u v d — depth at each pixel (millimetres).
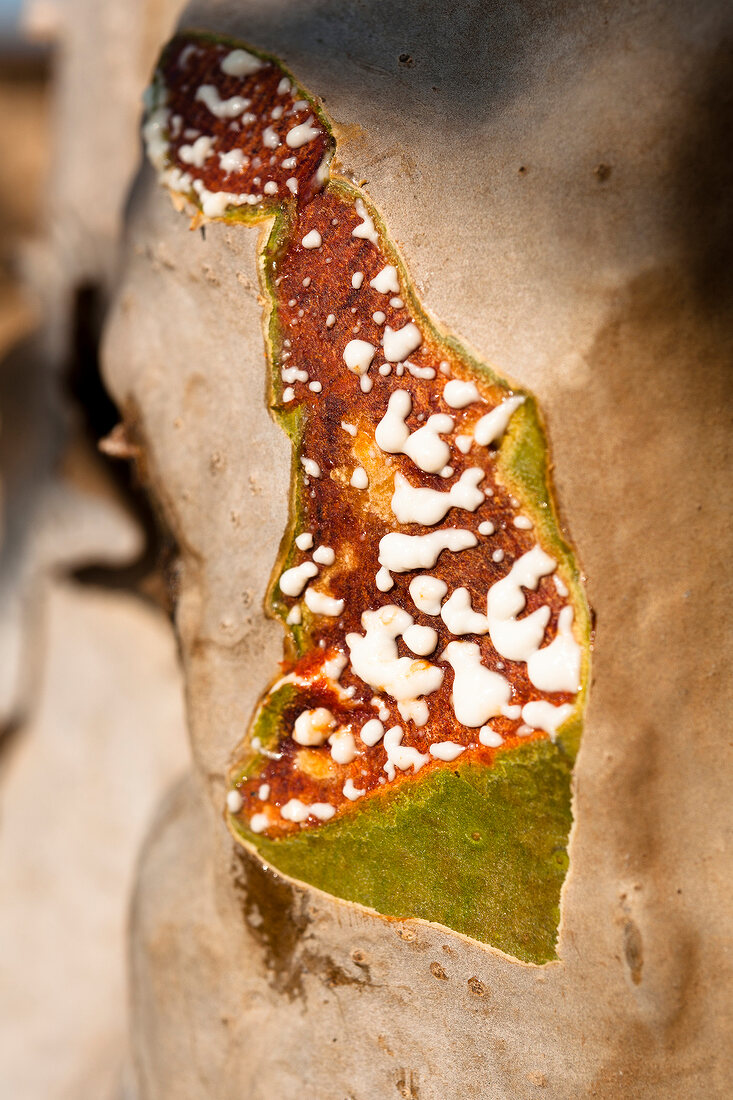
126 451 226
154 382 216
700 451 194
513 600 197
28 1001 304
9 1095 300
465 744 200
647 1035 197
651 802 196
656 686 196
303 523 204
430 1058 205
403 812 203
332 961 208
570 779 197
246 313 206
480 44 199
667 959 197
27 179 517
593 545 196
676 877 196
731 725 195
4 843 312
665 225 193
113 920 293
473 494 198
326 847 206
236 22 209
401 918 204
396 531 201
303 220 202
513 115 197
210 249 207
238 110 206
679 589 195
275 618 207
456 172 198
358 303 200
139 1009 227
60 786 304
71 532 293
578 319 195
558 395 196
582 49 195
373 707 204
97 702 298
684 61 192
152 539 285
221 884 214
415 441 199
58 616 308
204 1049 218
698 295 193
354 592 203
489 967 201
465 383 197
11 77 504
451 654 200
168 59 212
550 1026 200
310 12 206
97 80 288
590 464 196
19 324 433
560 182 195
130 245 217
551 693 197
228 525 210
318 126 202
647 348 194
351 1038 208
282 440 205
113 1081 284
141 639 291
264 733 209
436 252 198
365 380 200
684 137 192
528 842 199
